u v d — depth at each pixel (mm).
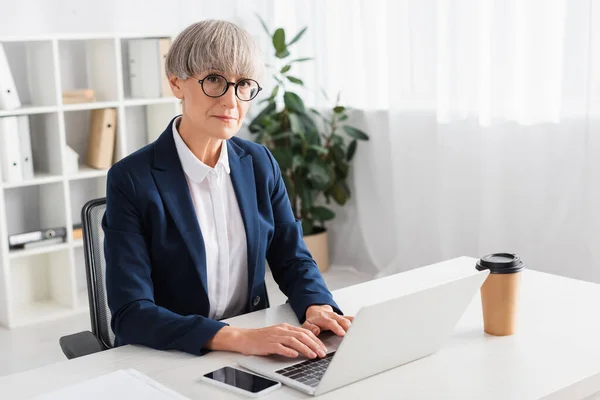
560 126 3637
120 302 1684
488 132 3881
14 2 4051
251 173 1905
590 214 3590
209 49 1642
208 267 1819
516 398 1320
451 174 4082
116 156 4293
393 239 4547
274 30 4848
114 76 4180
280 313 1815
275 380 1404
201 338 1561
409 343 1443
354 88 4578
